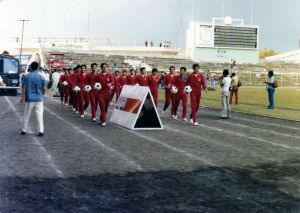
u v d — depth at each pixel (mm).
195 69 12070
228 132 10469
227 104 14406
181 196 4543
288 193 4738
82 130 10375
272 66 74312
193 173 5703
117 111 12477
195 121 12141
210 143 8547
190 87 12070
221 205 4230
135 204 4215
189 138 9258
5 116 13453
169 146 8055
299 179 5438
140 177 5410
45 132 9789
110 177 5379
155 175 5539
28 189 4727
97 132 10047
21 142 8188
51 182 5062
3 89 28047
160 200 4375
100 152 7246
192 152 7406
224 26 67875
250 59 70250
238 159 6801
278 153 7430
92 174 5527
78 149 7512
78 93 15102
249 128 11406
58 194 4543
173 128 11211
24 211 3941
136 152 7305
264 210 4082
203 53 68000
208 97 29438
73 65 56500
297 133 10406
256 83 62031
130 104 11555
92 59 63781
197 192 4723
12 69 27578
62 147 7691
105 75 11516
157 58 68625
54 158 6605
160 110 17688
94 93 12508
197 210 4051
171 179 5328
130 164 6246
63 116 14102
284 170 5992
